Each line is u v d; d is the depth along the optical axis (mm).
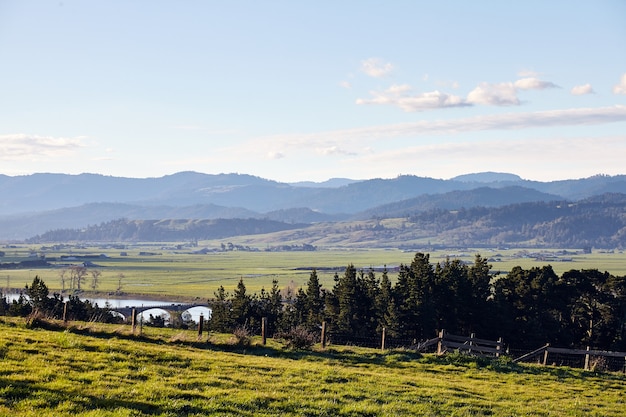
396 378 31531
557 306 73938
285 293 169500
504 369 39250
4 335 29047
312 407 22547
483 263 81688
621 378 40156
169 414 19047
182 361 28875
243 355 34875
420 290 73500
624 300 72750
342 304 77812
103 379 22766
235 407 21016
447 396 28156
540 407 28125
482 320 71688
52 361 24609
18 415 17078
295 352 38688
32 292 89688
